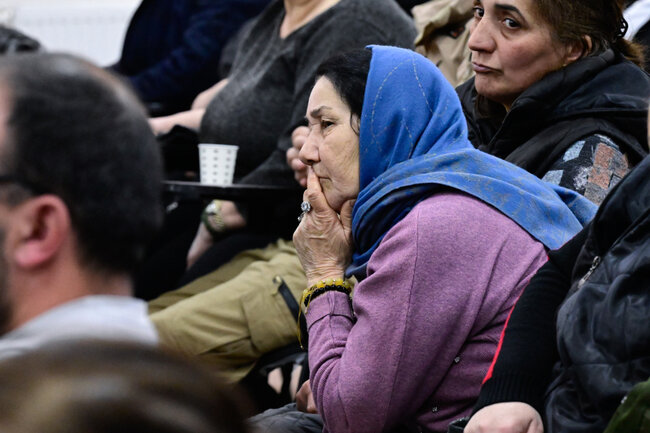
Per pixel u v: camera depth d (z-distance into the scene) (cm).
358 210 449
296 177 673
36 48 687
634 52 564
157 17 1078
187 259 829
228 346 657
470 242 410
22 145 230
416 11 744
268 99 750
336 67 467
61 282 237
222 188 659
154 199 248
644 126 524
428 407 417
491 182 431
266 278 666
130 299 241
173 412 124
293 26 755
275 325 655
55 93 233
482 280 405
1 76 233
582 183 502
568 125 522
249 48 809
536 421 354
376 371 401
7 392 121
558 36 527
